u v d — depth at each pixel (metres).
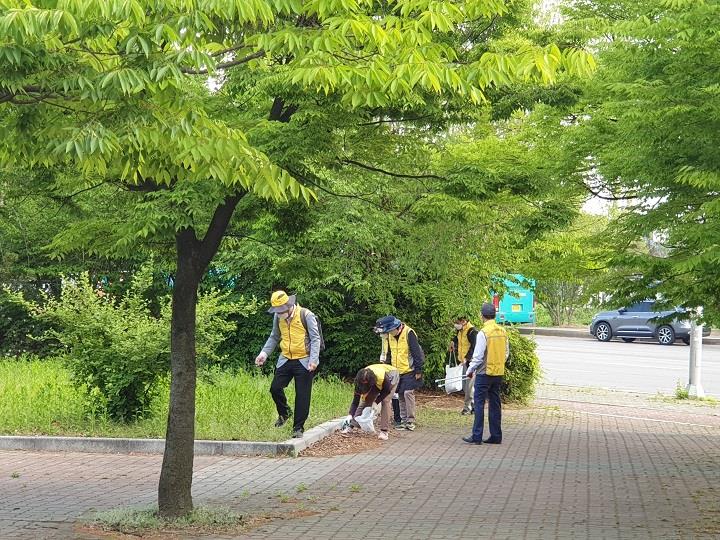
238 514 8.50
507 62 6.86
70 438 12.29
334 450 12.73
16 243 22.95
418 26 6.73
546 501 9.56
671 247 9.88
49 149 5.80
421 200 10.66
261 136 8.36
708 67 8.97
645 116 8.95
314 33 6.66
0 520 8.29
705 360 31.89
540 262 11.82
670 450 13.55
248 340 21.47
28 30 4.96
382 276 19.27
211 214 9.10
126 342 13.23
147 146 6.07
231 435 12.66
